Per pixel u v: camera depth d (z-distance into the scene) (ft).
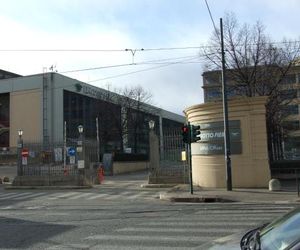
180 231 42.22
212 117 101.35
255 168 98.12
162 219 52.19
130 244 36.37
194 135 86.74
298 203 70.03
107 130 252.01
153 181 113.19
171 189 98.63
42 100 246.06
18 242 39.45
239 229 42.57
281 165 122.72
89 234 42.37
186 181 111.34
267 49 141.90
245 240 16.67
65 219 55.01
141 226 46.60
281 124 156.46
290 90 158.10
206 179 101.86
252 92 140.15
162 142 114.32
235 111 99.50
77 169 117.60
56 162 119.96
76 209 67.82
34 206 75.82
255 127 98.58
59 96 245.86
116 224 48.83
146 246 35.27
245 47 140.77
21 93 251.60
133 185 119.03
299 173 120.06
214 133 100.94
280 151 164.96
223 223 47.03
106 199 85.66
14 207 75.05
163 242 36.70
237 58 140.15
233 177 98.89
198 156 104.37
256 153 98.22
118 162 188.34
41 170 120.26
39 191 108.68
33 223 52.29
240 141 98.89
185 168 111.65
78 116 257.75
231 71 140.77
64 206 73.82
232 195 82.33
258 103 98.27
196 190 93.76
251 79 140.26
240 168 98.58
